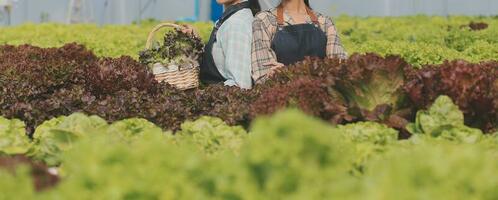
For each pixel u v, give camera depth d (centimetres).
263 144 796
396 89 1516
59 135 1322
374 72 1501
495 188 797
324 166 803
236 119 1563
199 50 1969
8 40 3978
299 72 1723
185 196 824
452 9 7350
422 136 1284
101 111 1673
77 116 1395
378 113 1496
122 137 1331
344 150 1135
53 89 1958
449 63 1581
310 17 1903
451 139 1320
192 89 1944
